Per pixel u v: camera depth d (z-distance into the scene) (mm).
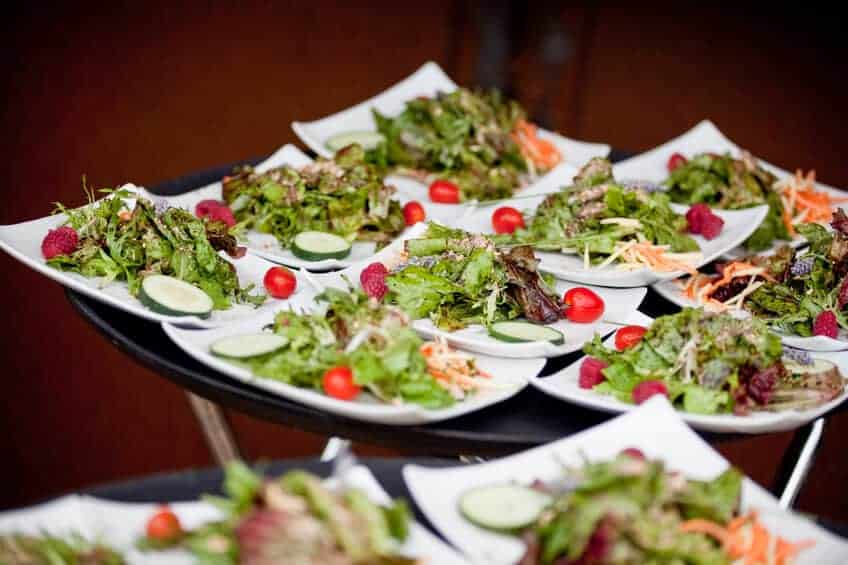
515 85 2689
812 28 3084
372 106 1542
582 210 1255
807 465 1150
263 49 2695
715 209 1350
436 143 1438
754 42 2990
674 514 819
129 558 799
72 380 1749
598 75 2760
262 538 758
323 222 1265
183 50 2635
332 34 2801
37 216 1991
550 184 1386
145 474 1611
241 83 2541
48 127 2264
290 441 1697
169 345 1066
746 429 993
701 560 807
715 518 832
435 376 1006
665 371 1028
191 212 1287
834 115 2676
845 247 1181
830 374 1035
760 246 1337
